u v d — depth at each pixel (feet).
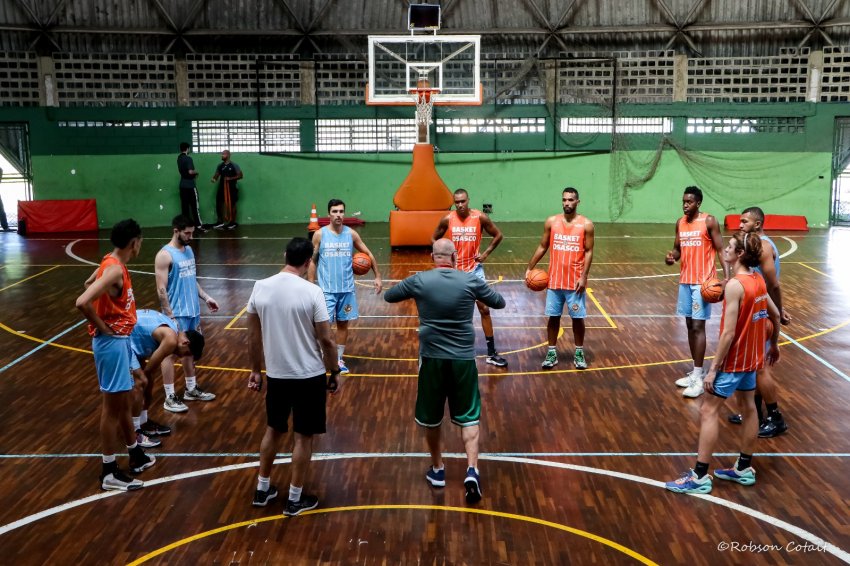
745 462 16.78
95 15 61.87
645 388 23.22
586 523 15.15
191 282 21.97
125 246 16.37
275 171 63.93
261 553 14.07
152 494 16.44
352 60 63.87
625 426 20.21
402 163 64.08
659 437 19.47
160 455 18.49
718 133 63.52
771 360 19.04
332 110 64.44
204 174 63.36
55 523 15.20
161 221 63.36
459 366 15.96
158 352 18.66
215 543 14.42
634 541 14.46
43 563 13.76
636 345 27.91
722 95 63.41
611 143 63.82
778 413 19.53
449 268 16.39
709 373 16.14
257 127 64.34
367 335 29.35
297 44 64.49
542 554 14.01
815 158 62.64
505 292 37.11
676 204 64.23
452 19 64.64
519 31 64.18
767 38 63.05
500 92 64.34
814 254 48.47
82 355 26.89
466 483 15.84
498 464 17.89
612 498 16.20
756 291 15.99
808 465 17.75
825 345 27.55
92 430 20.10
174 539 14.58
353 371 25.05
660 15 63.52
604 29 63.77
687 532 14.79
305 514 15.53
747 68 63.16
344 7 64.08
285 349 15.10
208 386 23.58
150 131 63.26
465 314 15.98
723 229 61.21
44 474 17.43
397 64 64.49
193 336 18.98
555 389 23.18
